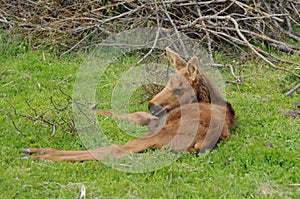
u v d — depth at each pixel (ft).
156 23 74.43
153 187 40.42
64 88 62.90
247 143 47.65
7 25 77.10
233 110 51.78
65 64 69.87
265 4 77.20
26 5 77.71
